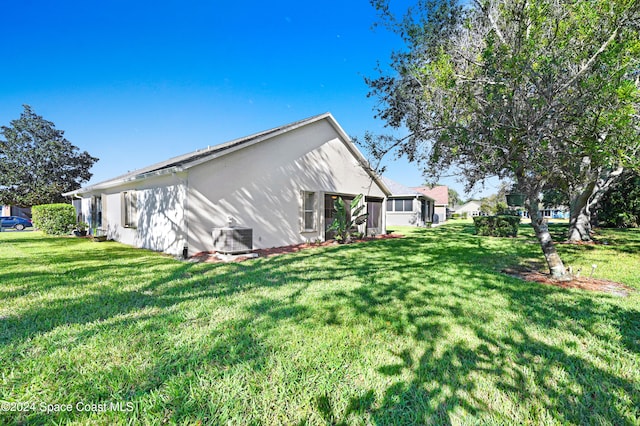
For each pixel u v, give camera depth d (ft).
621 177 31.65
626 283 17.07
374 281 17.12
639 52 12.41
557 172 17.81
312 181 37.37
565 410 6.51
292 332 10.07
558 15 14.05
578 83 13.84
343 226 37.52
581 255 27.45
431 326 10.68
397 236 47.88
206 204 26.99
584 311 12.32
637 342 9.59
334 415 6.27
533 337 9.89
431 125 18.85
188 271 19.56
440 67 16.31
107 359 8.24
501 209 96.32
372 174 26.20
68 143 114.62
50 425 5.87
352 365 8.09
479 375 7.71
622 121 12.86
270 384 7.23
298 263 22.95
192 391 6.91
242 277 18.01
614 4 12.39
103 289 15.12
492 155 16.75
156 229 30.04
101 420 6.04
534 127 14.93
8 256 25.84
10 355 8.38
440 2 17.80
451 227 74.28
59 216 46.93
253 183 30.66
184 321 10.97
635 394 7.06
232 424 6.01
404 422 6.10
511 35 15.70
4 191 99.40
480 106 16.56
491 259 25.18
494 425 6.04
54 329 10.15
